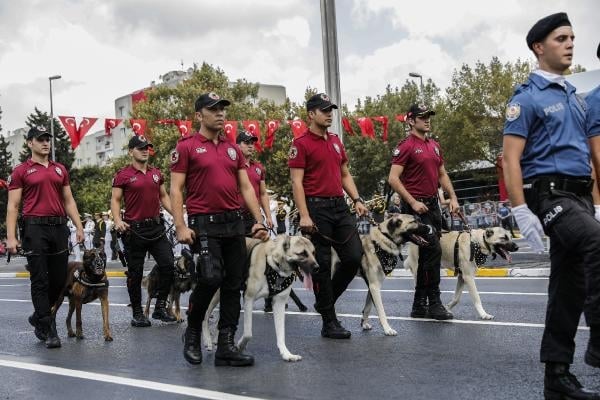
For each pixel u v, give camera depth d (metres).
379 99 46.72
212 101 5.54
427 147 7.53
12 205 7.04
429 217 7.46
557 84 3.99
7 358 6.35
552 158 3.90
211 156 5.52
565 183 3.85
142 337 7.42
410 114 7.54
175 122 21.20
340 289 6.91
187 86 47.72
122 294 12.75
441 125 40.34
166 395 4.63
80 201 65.06
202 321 5.75
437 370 5.07
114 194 8.36
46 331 6.96
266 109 48.22
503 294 9.66
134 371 5.52
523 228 3.85
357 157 45.47
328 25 14.07
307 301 10.05
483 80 38.91
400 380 4.80
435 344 6.10
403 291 10.75
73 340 7.38
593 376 4.63
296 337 6.86
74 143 18.12
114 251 23.31
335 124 14.12
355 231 6.73
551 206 3.84
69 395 4.78
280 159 45.31
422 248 7.54
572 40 4.00
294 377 5.04
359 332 6.99
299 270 5.54
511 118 3.96
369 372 5.10
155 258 8.46
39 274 7.01
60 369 5.71
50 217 7.11
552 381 3.94
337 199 6.66
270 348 6.29
